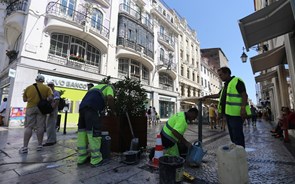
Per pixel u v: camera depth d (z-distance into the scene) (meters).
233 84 3.29
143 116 4.56
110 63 16.69
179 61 29.08
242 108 3.09
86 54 15.17
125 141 4.18
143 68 21.72
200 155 3.24
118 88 4.38
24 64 11.02
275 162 3.51
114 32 17.44
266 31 5.38
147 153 4.21
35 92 4.32
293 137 6.98
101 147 3.63
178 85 27.55
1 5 16.42
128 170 3.04
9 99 10.69
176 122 3.34
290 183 2.48
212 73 45.03
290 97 8.91
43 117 4.47
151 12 24.08
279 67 8.96
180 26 31.06
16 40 14.53
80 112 3.50
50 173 2.87
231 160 2.20
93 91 3.63
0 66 16.33
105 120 4.34
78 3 14.66
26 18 11.73
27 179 2.62
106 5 17.02
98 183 2.50
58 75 12.66
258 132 9.19
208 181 2.59
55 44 13.16
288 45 6.05
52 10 12.83
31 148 4.61
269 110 20.86
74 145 5.02
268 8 4.34
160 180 2.40
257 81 12.99
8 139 5.96
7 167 3.13
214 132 9.37
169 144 3.40
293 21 4.98
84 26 13.85
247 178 2.25
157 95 22.48
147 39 21.45
